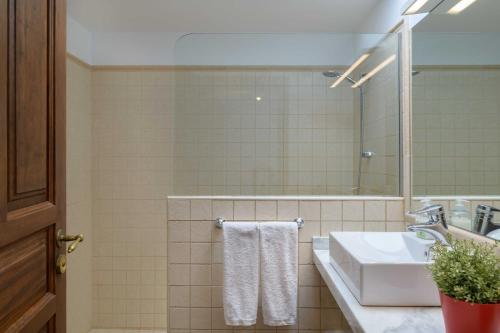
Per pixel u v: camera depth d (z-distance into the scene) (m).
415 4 1.42
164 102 2.43
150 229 2.42
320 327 1.73
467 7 1.26
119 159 2.40
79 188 2.26
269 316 1.62
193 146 1.89
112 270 2.40
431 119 1.48
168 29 2.32
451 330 0.70
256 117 1.91
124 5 1.95
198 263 1.73
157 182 2.42
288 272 1.63
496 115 1.12
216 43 1.90
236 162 1.89
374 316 0.91
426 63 1.51
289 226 1.65
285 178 1.89
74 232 2.20
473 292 0.68
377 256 1.31
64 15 1.03
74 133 2.21
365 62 1.86
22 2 0.79
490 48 1.15
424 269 0.96
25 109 0.81
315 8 1.95
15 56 0.76
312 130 1.90
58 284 0.99
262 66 1.91
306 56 1.90
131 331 2.37
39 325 0.87
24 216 0.79
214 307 1.73
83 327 2.29
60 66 1.00
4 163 0.71
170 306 1.73
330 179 1.88
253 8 1.96
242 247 1.64
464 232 1.25
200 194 1.85
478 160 1.19
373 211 1.71
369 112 1.85
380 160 1.83
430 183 1.49
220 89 1.91
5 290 0.73
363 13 2.01
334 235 1.42
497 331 0.66
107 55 2.38
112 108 2.40
